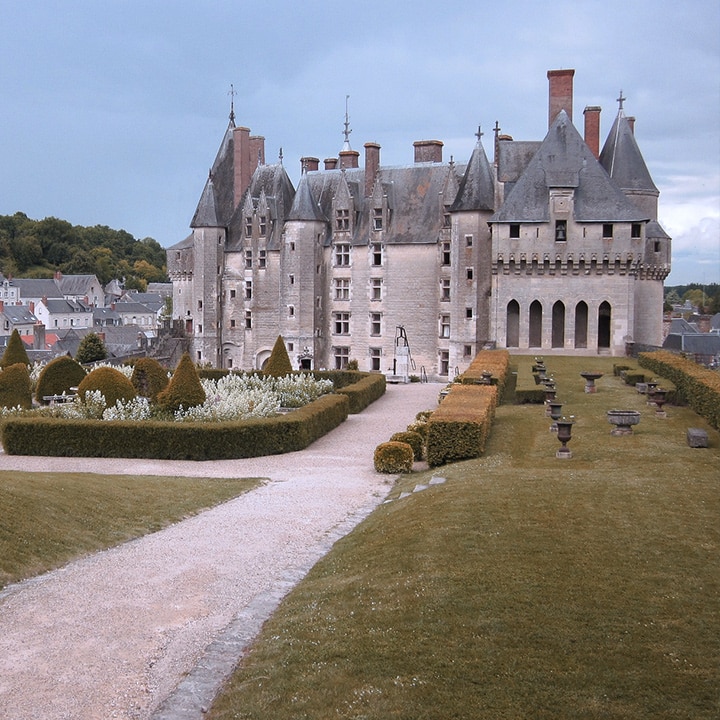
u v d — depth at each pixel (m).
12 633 13.72
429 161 79.81
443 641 12.23
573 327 65.50
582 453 26.72
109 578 16.64
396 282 76.94
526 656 11.70
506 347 66.62
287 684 11.45
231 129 90.62
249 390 46.09
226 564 17.70
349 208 79.38
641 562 15.08
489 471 23.56
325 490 25.77
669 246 70.44
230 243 85.94
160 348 86.50
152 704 11.34
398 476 28.16
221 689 11.70
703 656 11.62
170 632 13.85
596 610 13.06
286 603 14.93
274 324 83.69
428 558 15.65
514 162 71.94
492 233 66.12
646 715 10.23
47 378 46.53
